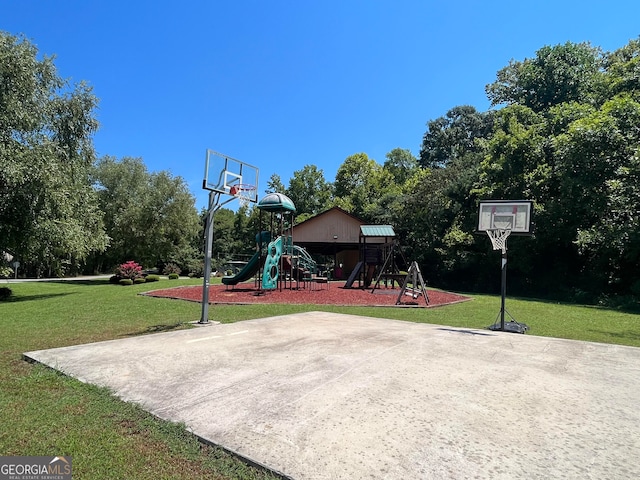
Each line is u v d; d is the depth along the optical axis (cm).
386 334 627
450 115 4175
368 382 365
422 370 410
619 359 479
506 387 356
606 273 1594
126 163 2817
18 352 495
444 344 552
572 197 1570
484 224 779
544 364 446
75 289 1709
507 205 762
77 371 401
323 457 225
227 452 234
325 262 3875
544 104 2195
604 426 272
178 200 2895
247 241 5050
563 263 1809
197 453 236
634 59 1588
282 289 1503
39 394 334
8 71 1277
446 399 321
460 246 2214
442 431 260
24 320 782
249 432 259
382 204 3186
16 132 1348
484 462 220
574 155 1476
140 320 773
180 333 621
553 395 337
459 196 2302
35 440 251
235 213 5709
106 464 223
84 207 1605
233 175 812
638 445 244
